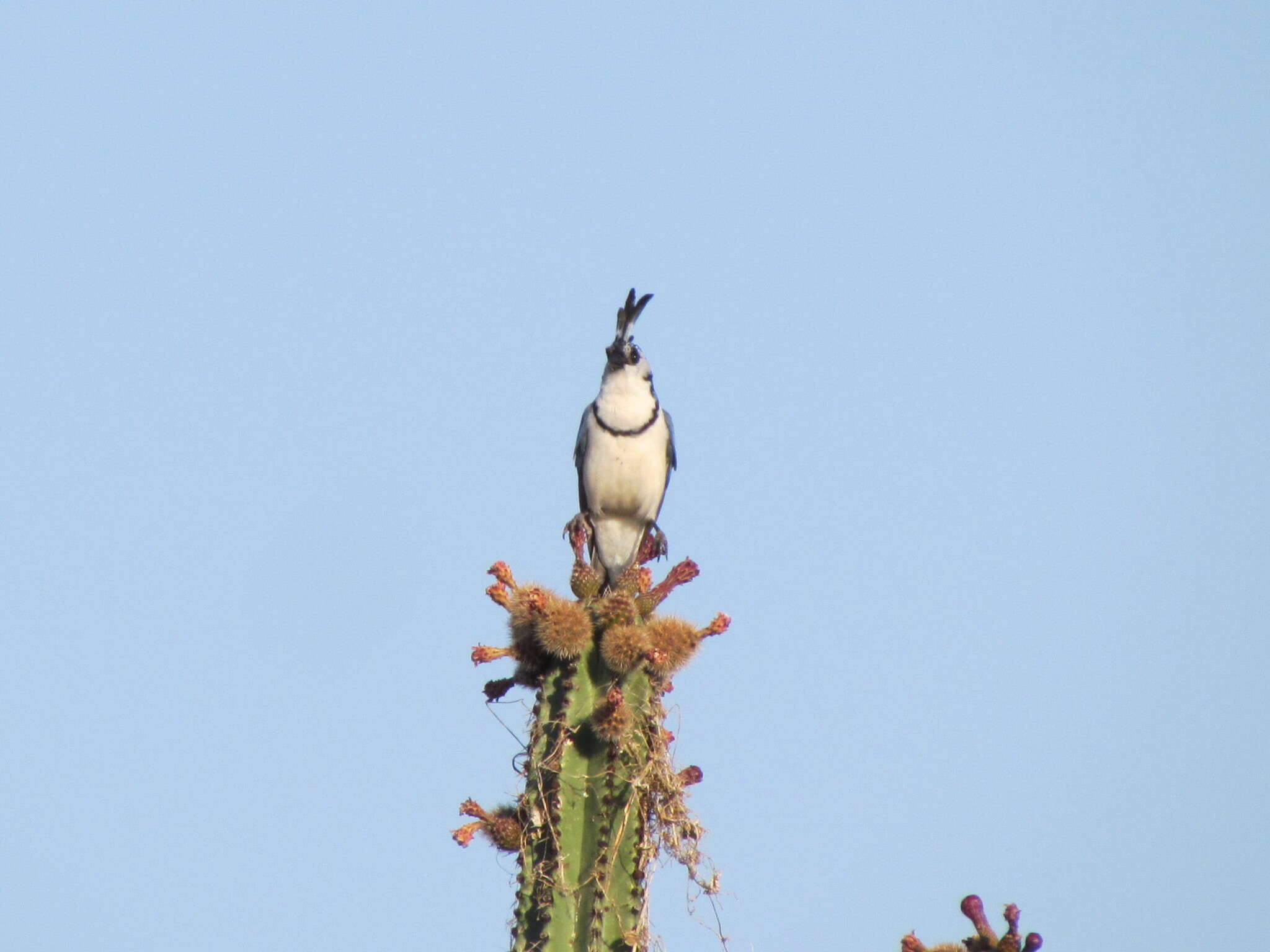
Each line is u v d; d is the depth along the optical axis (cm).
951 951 1094
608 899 1134
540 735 1194
